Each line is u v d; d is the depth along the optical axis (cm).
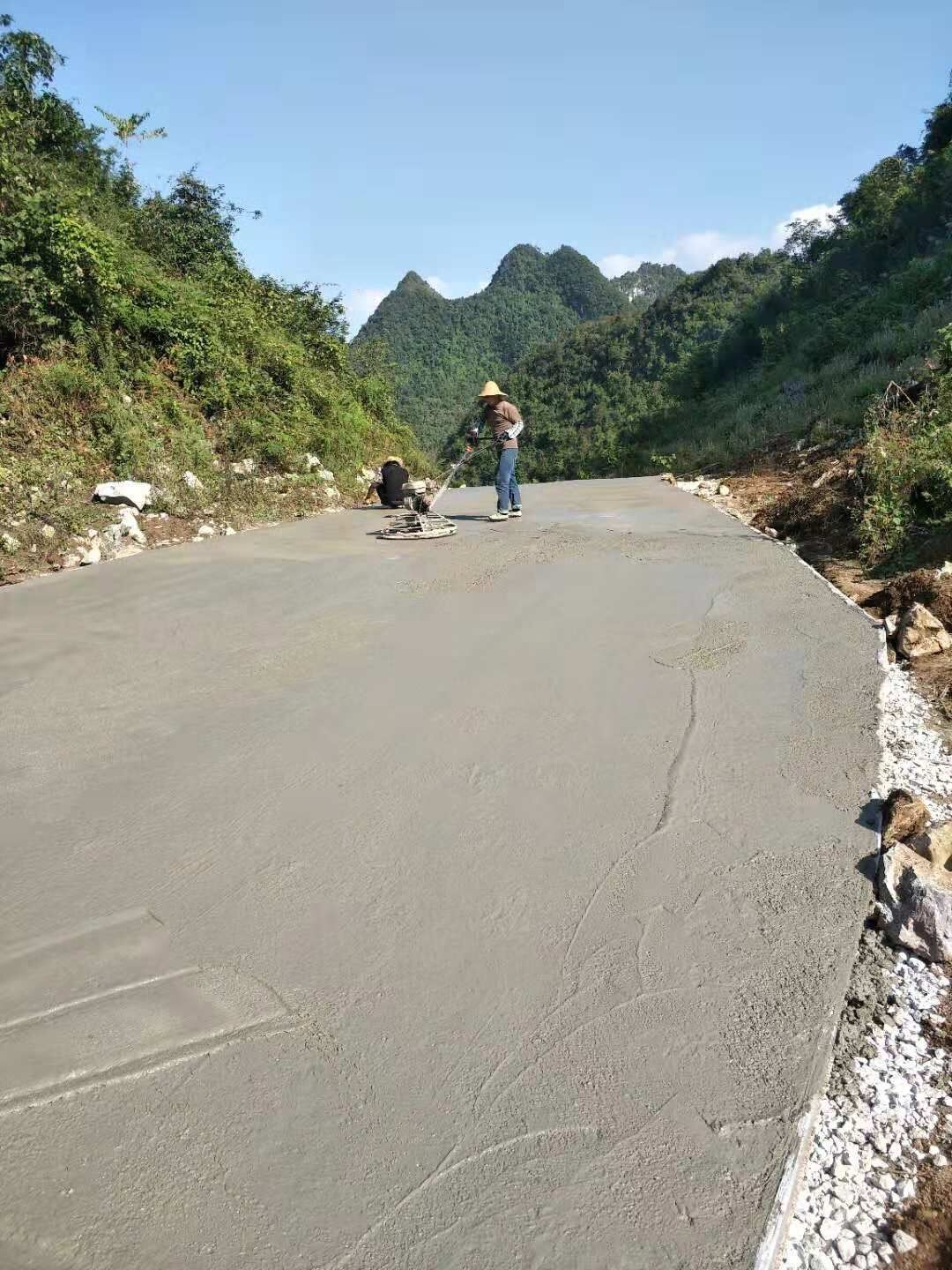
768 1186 191
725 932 268
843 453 993
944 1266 176
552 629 548
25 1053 230
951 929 254
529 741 396
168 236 1458
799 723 400
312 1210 188
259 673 496
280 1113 211
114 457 948
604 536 826
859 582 633
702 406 2748
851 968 252
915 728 391
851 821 322
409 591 659
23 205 984
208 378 1159
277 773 376
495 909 282
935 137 2703
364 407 1831
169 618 608
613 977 251
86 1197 191
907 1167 197
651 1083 217
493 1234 182
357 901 289
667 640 516
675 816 331
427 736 405
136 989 252
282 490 1109
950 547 614
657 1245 179
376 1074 222
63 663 523
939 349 995
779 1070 220
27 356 960
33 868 312
